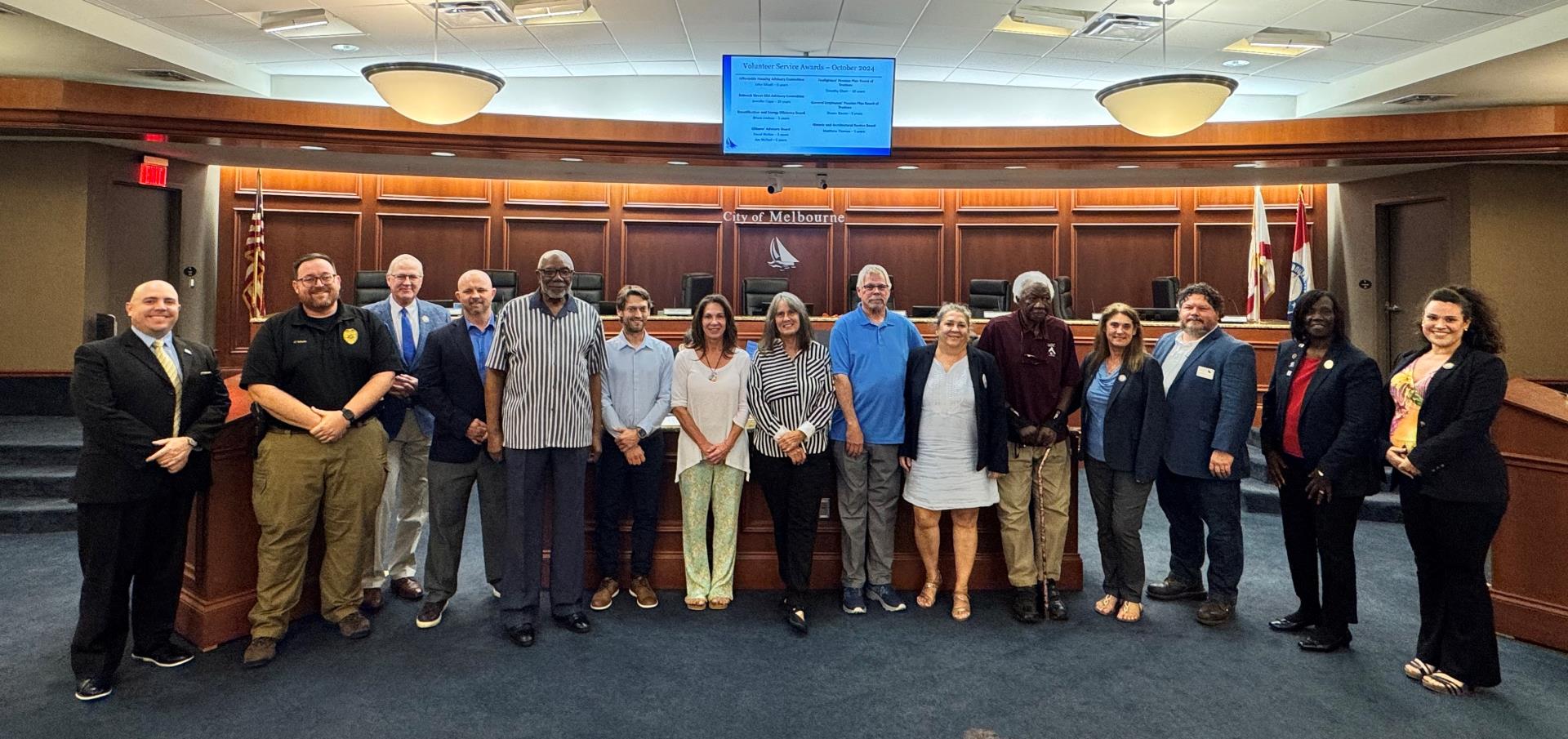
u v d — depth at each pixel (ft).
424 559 13.50
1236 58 21.68
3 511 14.88
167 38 19.70
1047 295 11.05
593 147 21.54
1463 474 8.52
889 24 20.47
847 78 21.25
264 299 26.76
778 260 29.60
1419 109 23.35
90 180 21.77
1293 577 10.38
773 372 10.71
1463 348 8.79
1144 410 10.61
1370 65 21.48
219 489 9.68
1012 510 11.04
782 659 9.50
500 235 28.60
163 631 9.18
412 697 8.45
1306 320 10.01
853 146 21.58
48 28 16.84
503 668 9.16
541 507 10.10
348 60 22.68
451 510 10.43
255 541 10.12
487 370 10.11
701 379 11.05
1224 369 10.62
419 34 20.63
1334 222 27.66
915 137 22.17
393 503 11.84
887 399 10.96
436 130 20.67
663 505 12.06
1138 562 10.82
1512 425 10.43
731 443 10.90
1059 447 11.30
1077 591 12.08
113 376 8.38
